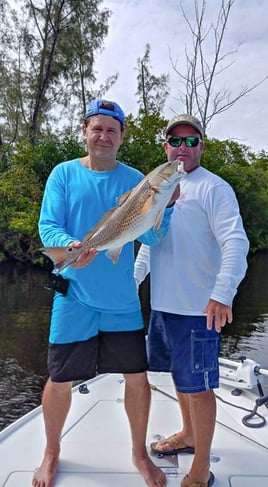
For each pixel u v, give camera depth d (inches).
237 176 895.7
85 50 930.1
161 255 87.3
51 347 86.2
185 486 80.0
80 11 895.1
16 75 938.1
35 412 107.8
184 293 84.0
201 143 91.0
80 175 86.7
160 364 91.0
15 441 94.8
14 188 704.4
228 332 407.2
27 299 512.1
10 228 721.6
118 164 89.6
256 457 90.3
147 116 740.7
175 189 77.0
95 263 84.0
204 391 81.5
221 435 98.9
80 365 85.2
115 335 86.7
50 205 85.4
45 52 901.8
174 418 107.6
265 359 333.7
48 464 83.4
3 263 786.2
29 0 877.2
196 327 83.0
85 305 84.7
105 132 84.6
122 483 81.7
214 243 84.6
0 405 246.5
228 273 76.9
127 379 87.9
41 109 935.0
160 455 91.3
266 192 1071.6
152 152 699.4
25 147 740.7
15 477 82.8
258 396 118.3
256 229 1085.1
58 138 838.5
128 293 86.7
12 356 319.9
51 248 73.5
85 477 83.1
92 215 84.5
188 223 84.3
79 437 97.2
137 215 75.7
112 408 111.9
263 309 507.5
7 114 957.8
